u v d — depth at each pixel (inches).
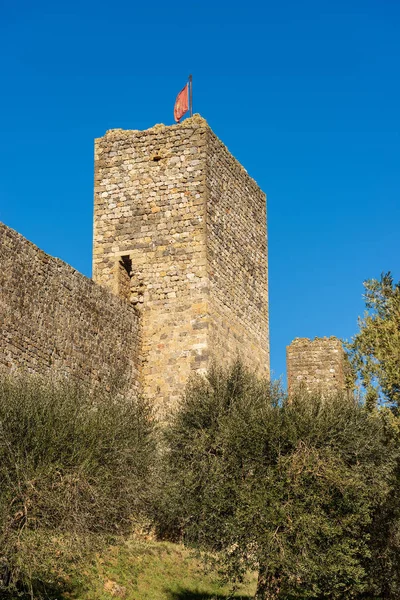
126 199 1509.6
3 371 1071.0
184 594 1035.9
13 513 800.3
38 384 941.8
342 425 1022.4
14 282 1128.2
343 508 968.9
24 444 847.7
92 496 866.1
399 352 1049.5
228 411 1099.9
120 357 1360.7
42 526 804.6
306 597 973.8
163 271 1456.7
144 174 1510.8
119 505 927.7
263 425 1015.0
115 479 926.4
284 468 977.5
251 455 1002.7
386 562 1017.5
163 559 1093.1
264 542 944.9
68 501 826.8
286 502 964.6
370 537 1016.2
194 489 1031.6
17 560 773.3
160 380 1406.3
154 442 1098.7
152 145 1519.4
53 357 1189.7
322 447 998.4
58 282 1225.4
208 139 1501.0
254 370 1521.9
